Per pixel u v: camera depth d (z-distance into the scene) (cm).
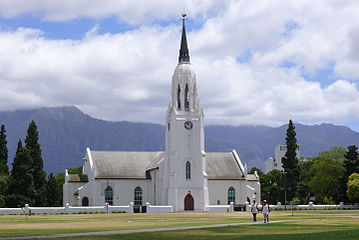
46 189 15362
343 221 6769
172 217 8544
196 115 12644
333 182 14300
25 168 12938
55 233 4716
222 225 5922
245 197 13275
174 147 12394
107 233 4700
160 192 12744
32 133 13925
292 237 4203
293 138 15550
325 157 14612
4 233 4719
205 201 12288
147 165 13712
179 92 12875
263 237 4241
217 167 13488
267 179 17838
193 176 12438
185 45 13062
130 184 13200
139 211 11181
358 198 12512
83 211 10700
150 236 4391
